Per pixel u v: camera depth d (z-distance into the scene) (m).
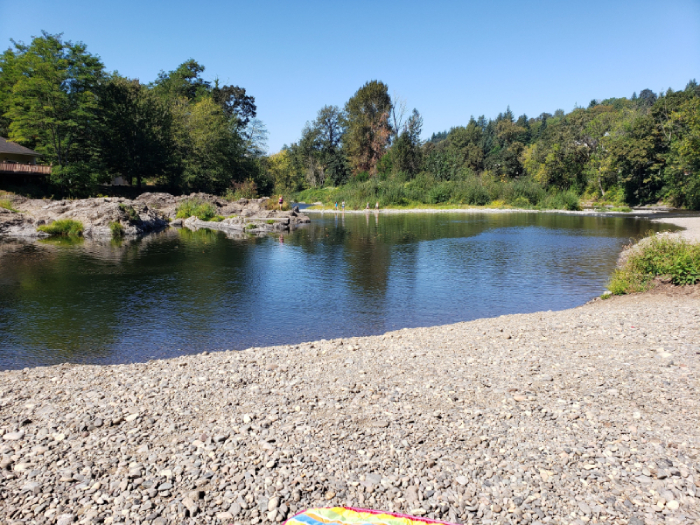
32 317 11.02
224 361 7.46
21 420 5.22
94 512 3.65
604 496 3.72
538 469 4.12
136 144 48.78
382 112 79.12
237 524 3.51
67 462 4.36
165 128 53.22
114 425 5.12
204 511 3.65
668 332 7.99
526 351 7.48
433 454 4.41
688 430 4.62
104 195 45.59
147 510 3.68
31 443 4.72
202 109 61.84
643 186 54.94
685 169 46.91
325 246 23.53
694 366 6.29
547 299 12.61
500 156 84.19
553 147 63.25
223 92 80.50
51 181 40.19
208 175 58.97
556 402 5.43
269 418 5.18
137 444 4.70
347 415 5.25
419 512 3.59
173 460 4.38
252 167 68.81
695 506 3.54
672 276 11.91
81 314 11.30
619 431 4.69
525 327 9.09
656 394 5.49
